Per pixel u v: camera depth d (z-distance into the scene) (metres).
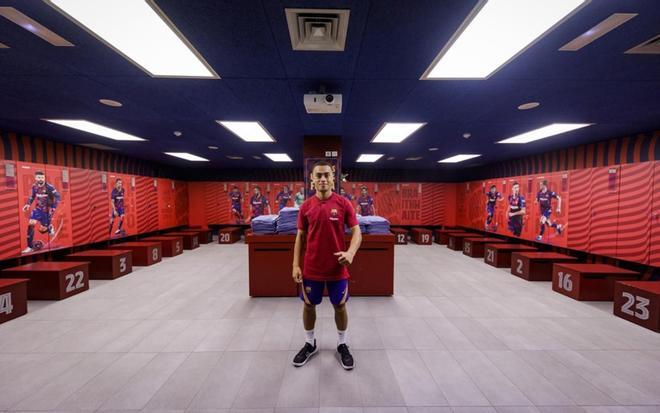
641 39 1.81
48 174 4.92
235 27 1.73
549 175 6.11
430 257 7.20
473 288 4.54
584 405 1.90
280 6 1.53
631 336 2.89
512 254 5.46
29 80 2.52
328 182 2.26
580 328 3.07
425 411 1.84
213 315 3.42
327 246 2.26
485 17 1.62
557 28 1.69
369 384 2.10
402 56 2.11
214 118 3.81
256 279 4.10
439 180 10.47
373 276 4.13
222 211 10.46
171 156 7.31
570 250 5.47
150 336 2.87
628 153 4.43
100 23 1.67
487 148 6.03
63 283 4.01
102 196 6.25
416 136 4.94
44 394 1.98
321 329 3.02
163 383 2.11
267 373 2.23
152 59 2.14
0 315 3.16
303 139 5.09
